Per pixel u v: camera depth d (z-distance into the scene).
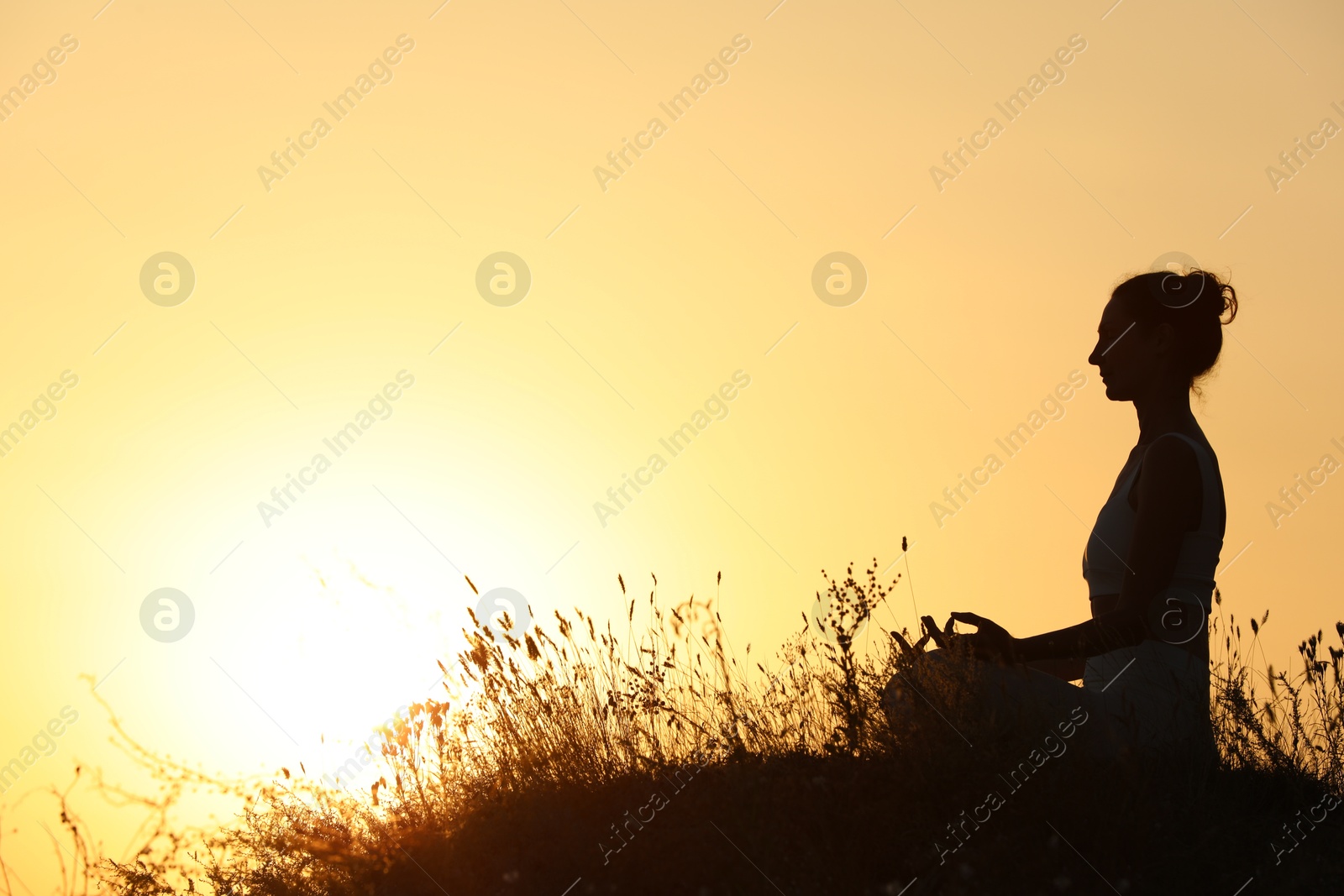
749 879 2.87
